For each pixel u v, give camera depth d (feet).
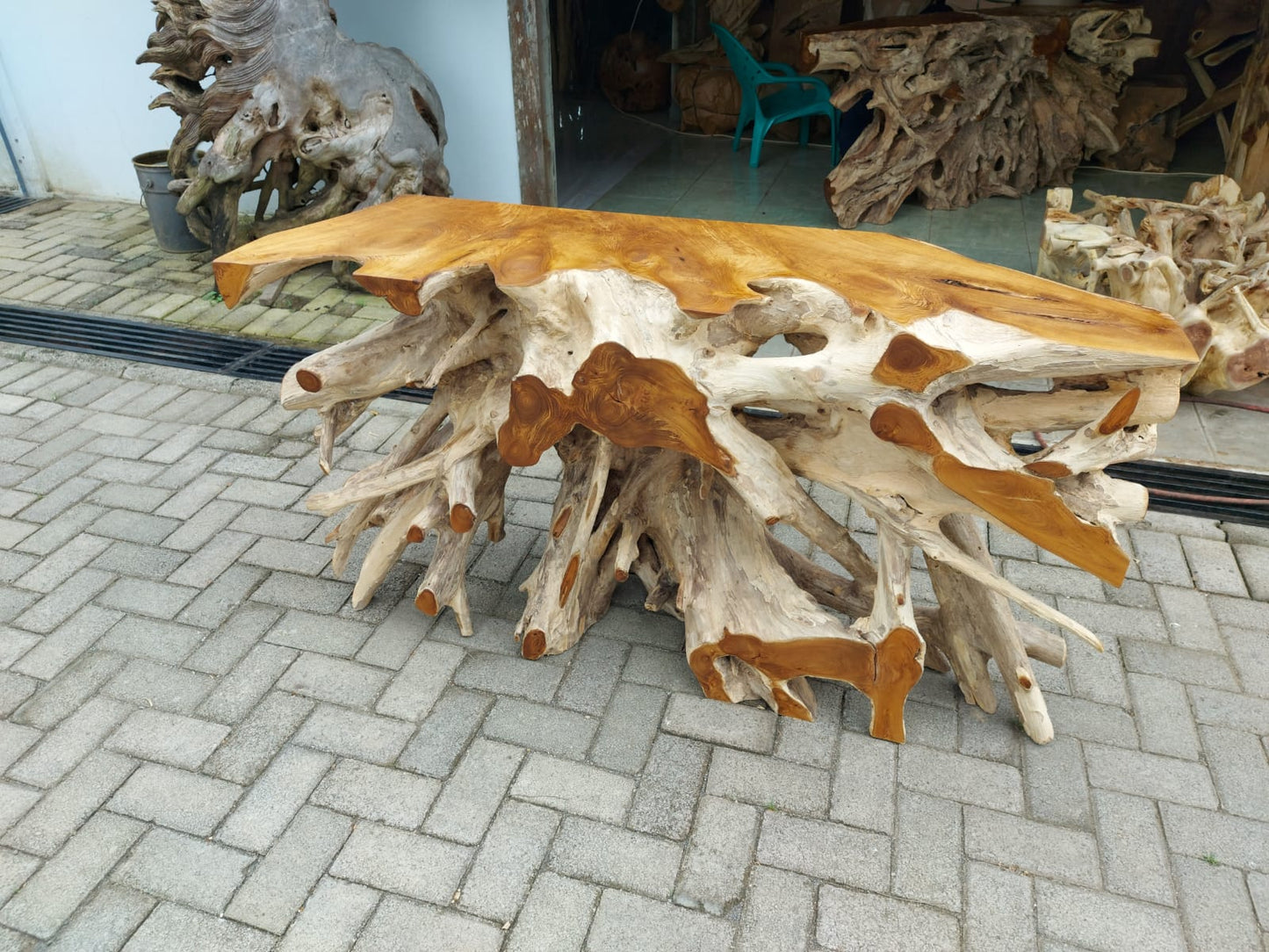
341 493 10.59
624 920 7.99
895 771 9.46
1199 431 15.17
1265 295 15.26
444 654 10.91
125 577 12.10
